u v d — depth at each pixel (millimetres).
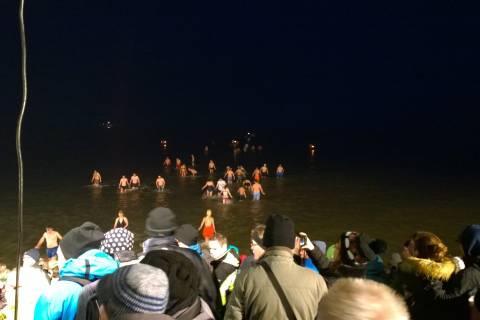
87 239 3781
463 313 4613
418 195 34375
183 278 2885
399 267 5027
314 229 24094
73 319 3299
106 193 35156
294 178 43906
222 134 112375
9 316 5984
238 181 40750
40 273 5121
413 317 4773
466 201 31766
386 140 93062
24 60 2199
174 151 71812
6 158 60500
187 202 31547
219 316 3873
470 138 92312
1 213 27703
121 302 2221
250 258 5000
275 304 3436
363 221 25922
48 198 33000
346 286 1722
